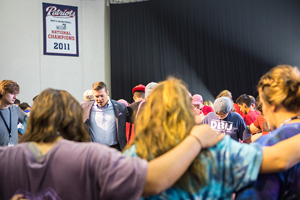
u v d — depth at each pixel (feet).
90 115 11.25
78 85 27.14
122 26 28.78
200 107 13.84
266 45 28.58
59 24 26.53
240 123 9.65
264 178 3.09
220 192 2.95
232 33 29.32
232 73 29.55
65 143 3.02
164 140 2.95
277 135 3.30
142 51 29.12
